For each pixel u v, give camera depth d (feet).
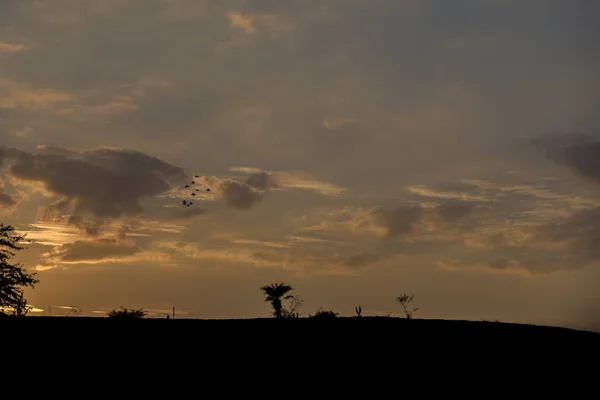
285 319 160.66
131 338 136.56
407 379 120.37
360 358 131.23
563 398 113.80
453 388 116.47
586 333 157.48
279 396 109.70
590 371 128.47
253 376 118.93
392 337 146.00
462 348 139.13
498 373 125.08
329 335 145.69
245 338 141.38
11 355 120.98
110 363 121.08
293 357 130.41
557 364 131.54
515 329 155.94
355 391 113.50
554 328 160.35
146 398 105.70
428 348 138.82
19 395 103.60
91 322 148.56
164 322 152.46
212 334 143.13
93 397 104.78
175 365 122.42
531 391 116.37
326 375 120.88
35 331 137.18
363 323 157.38
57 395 104.58
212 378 116.78
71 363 119.44
